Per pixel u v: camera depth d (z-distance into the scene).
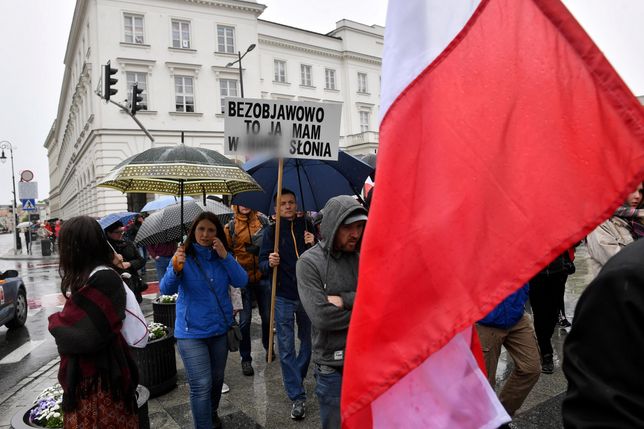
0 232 106.88
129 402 2.56
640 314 0.94
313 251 2.77
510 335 3.15
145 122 27.64
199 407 3.36
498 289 1.26
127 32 27.58
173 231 5.54
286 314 4.12
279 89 35.81
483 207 1.30
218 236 3.59
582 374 1.02
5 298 7.82
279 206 3.97
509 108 1.31
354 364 1.37
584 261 11.81
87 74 29.56
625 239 4.20
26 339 7.72
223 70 29.69
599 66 1.17
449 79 1.40
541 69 1.27
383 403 1.60
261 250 4.39
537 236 1.23
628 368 0.95
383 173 1.42
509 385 3.21
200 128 29.09
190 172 3.17
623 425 0.93
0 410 4.89
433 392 1.62
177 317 3.48
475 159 1.33
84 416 2.44
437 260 1.33
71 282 2.51
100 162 26.66
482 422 1.62
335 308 2.56
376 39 41.78
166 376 4.59
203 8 29.31
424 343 1.31
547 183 1.23
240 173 3.42
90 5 27.41
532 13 1.29
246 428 3.78
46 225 35.44
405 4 1.49
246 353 5.03
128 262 5.49
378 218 1.40
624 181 1.12
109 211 26.42
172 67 28.28
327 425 2.63
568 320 6.33
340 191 4.87
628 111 1.12
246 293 5.07
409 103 1.43
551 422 3.61
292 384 3.95
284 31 36.12
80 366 2.45
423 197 1.38
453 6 1.43
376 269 1.38
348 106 39.88
